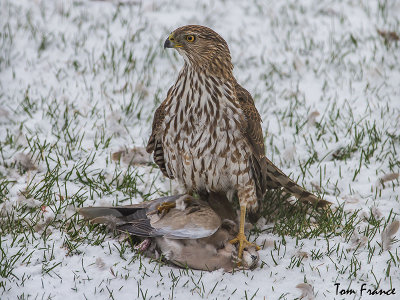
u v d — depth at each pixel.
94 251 9.48
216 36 9.80
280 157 12.62
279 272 9.15
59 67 15.44
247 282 8.94
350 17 18.19
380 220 10.45
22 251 9.34
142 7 18.42
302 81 15.43
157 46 16.59
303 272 9.15
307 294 8.62
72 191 11.11
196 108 9.74
